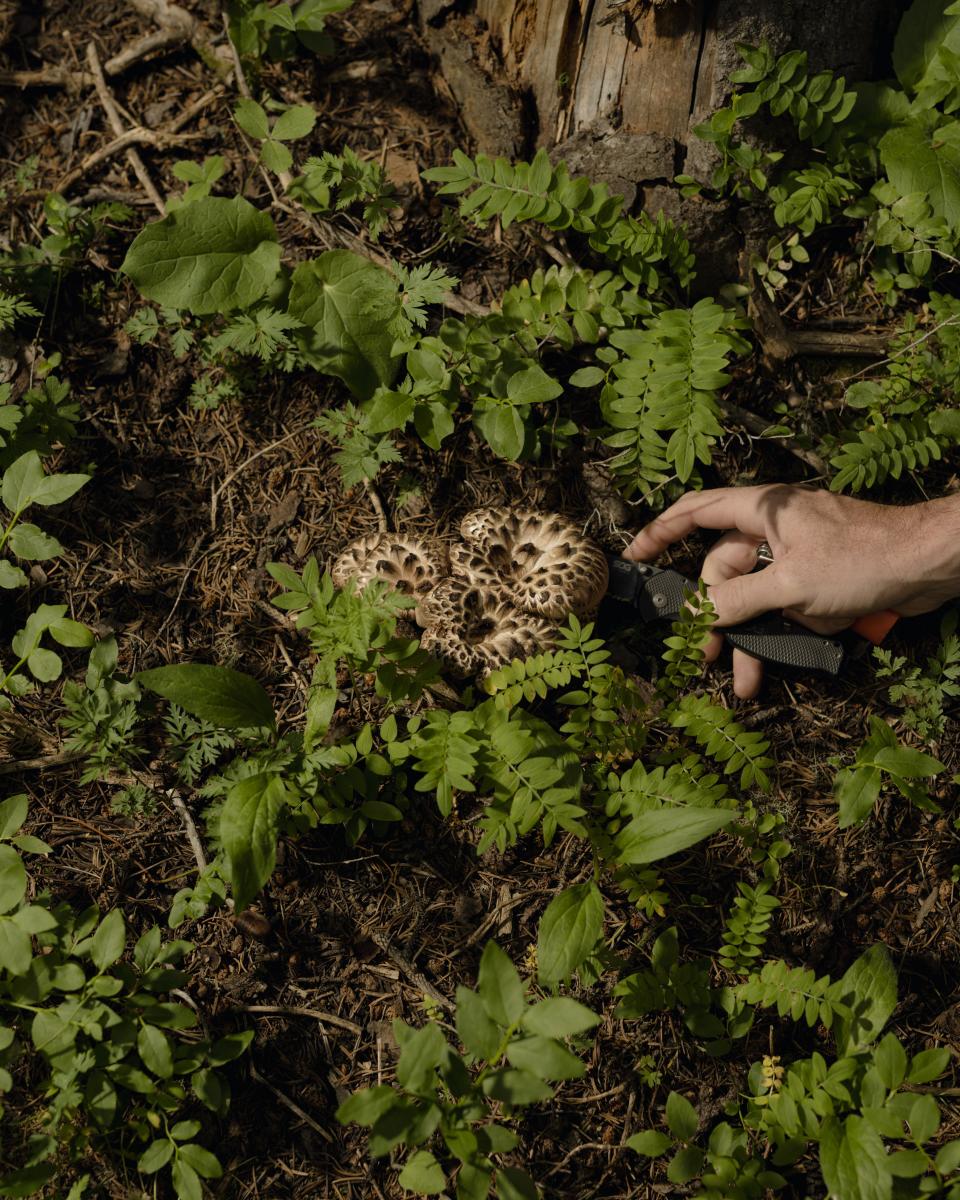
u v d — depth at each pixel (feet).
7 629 3.34
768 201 3.43
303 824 3.06
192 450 3.48
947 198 3.31
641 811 2.99
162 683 2.96
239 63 3.58
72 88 3.70
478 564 3.23
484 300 3.50
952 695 3.29
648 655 3.34
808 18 3.33
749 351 3.27
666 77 3.38
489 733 2.98
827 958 3.16
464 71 3.59
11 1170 2.94
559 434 3.40
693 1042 3.10
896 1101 2.74
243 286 3.28
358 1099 2.62
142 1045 2.85
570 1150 3.03
